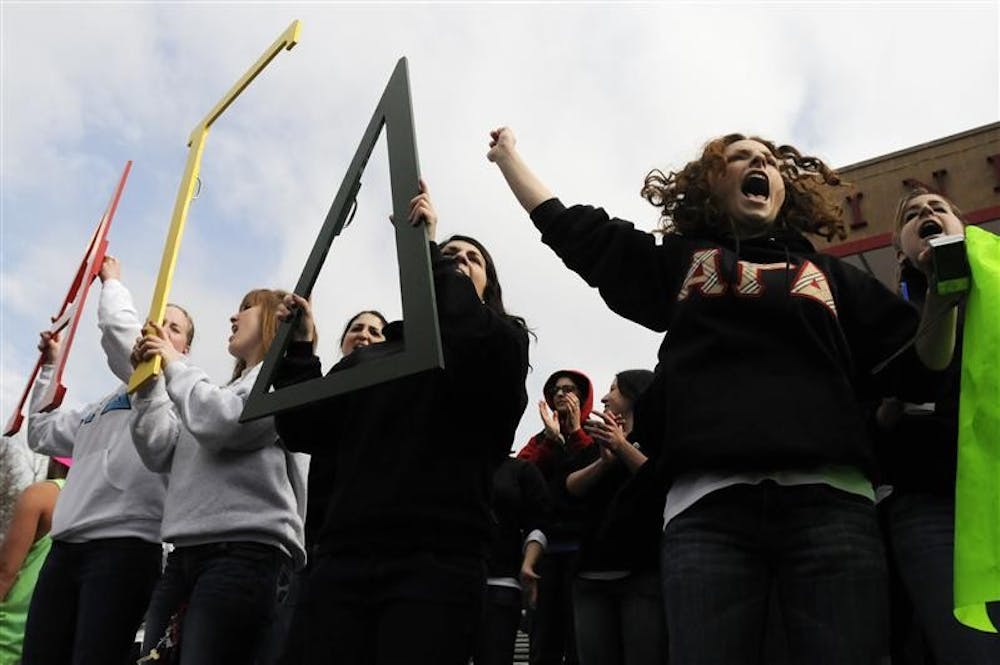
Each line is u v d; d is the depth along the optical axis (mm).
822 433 1657
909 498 2084
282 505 2582
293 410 2258
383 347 2264
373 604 1921
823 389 1719
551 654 4109
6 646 3426
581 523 4195
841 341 1824
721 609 1613
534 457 4695
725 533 1657
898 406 2123
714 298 1853
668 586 1700
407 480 1992
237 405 2518
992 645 1871
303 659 1972
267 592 2500
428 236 1906
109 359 3320
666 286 2025
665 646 3195
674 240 2082
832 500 1640
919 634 2240
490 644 4047
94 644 2787
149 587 2949
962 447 1650
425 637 1850
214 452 2568
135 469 3000
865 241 8016
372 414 2129
